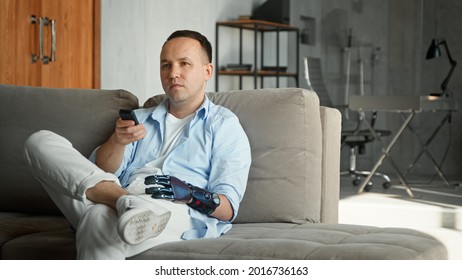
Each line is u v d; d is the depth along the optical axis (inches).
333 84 323.0
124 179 101.7
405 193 237.8
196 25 299.6
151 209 79.3
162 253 83.3
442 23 323.3
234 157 97.6
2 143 116.3
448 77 273.4
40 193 114.0
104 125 114.5
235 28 325.4
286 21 325.1
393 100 228.1
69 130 115.0
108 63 251.9
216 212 91.2
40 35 220.1
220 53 315.3
